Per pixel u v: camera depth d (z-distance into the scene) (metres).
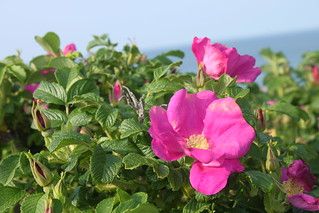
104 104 0.65
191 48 0.73
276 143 0.67
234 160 0.55
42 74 0.91
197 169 0.55
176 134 0.57
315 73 1.52
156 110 0.57
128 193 0.63
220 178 0.54
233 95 0.66
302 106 1.40
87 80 0.74
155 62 0.96
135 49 1.00
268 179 0.59
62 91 0.73
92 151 0.60
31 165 0.60
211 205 0.60
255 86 1.28
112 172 0.58
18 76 0.89
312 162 0.85
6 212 0.72
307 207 0.63
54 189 0.61
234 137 0.56
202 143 0.56
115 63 0.96
